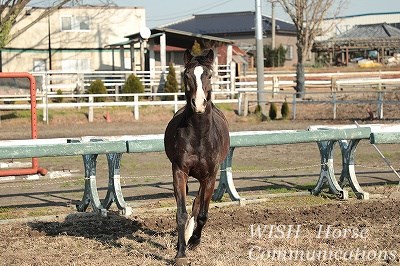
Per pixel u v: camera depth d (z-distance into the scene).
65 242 8.26
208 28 87.94
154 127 25.73
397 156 16.70
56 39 41.84
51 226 9.36
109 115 29.23
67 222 9.58
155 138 11.30
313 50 65.38
